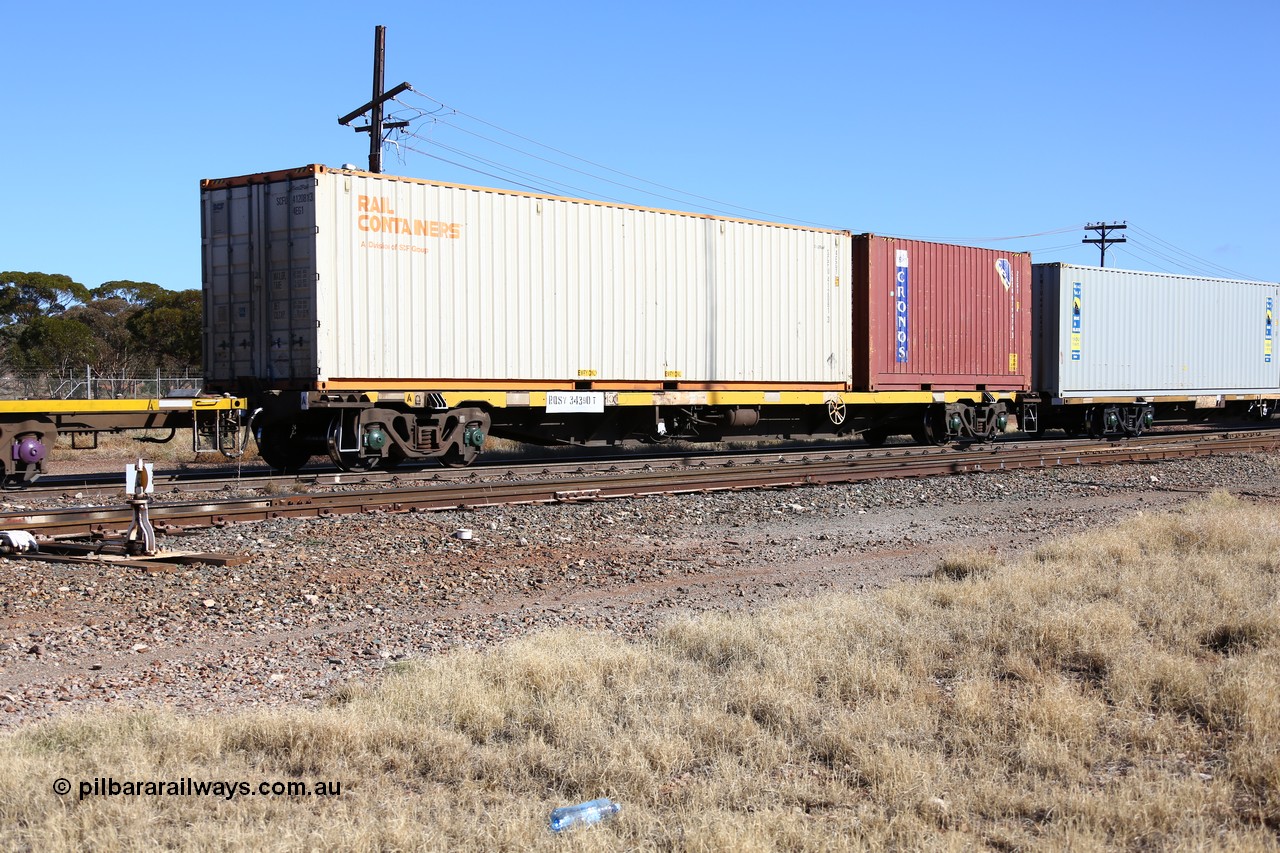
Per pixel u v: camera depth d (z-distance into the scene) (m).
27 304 58.75
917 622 7.63
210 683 6.43
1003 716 5.64
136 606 8.22
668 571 10.21
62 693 6.15
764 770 4.99
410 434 17.17
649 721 5.55
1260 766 4.86
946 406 24.53
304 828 4.26
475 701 5.74
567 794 4.79
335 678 6.58
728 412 21.30
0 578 8.90
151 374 45.41
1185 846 4.08
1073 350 27.84
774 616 7.84
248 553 10.02
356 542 10.93
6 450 13.94
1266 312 34.25
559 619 8.19
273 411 16.06
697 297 20.14
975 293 24.97
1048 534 12.62
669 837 4.23
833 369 22.27
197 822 4.32
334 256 15.79
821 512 14.29
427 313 16.73
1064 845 4.11
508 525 12.31
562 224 18.30
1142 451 22.25
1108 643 6.91
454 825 4.38
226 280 16.86
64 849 4.05
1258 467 21.38
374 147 29.30
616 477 15.30
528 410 19.02
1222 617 7.54
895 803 4.57
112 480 16.23
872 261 22.73
